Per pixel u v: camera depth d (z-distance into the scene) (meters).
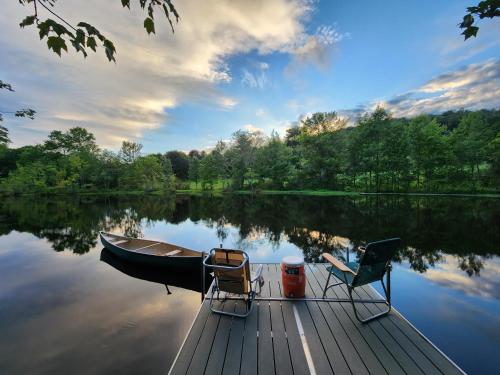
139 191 41.44
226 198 28.77
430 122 31.08
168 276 6.04
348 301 3.36
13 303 4.64
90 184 40.59
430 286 4.95
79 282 5.66
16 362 3.01
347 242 8.74
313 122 35.81
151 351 3.20
